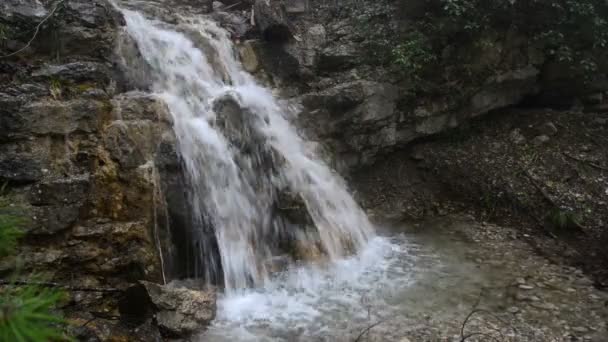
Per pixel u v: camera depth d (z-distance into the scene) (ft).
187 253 17.63
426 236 22.58
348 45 26.30
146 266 15.48
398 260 20.10
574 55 27.50
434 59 25.48
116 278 15.16
